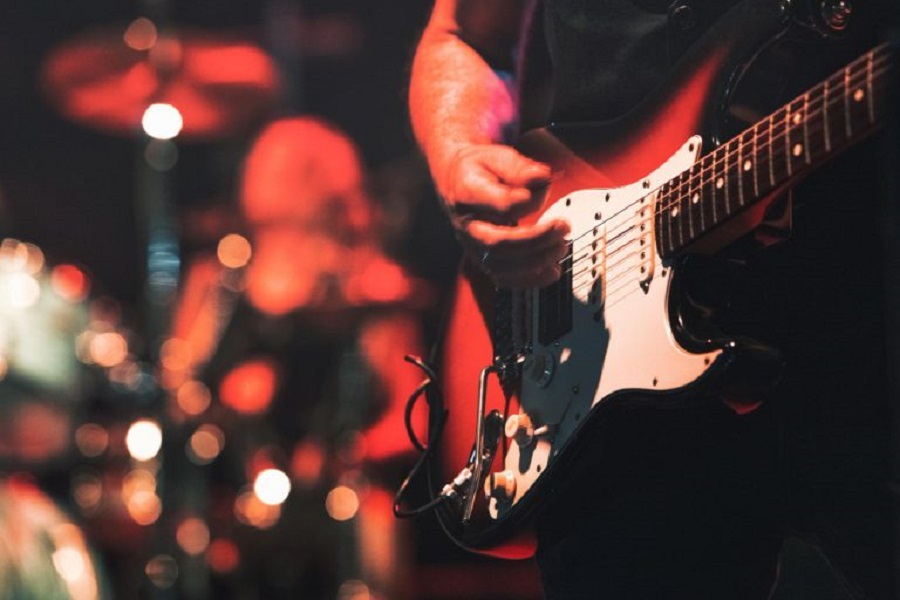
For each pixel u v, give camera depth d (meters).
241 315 4.82
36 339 4.39
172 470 4.75
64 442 4.42
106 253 6.68
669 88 1.62
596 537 1.70
